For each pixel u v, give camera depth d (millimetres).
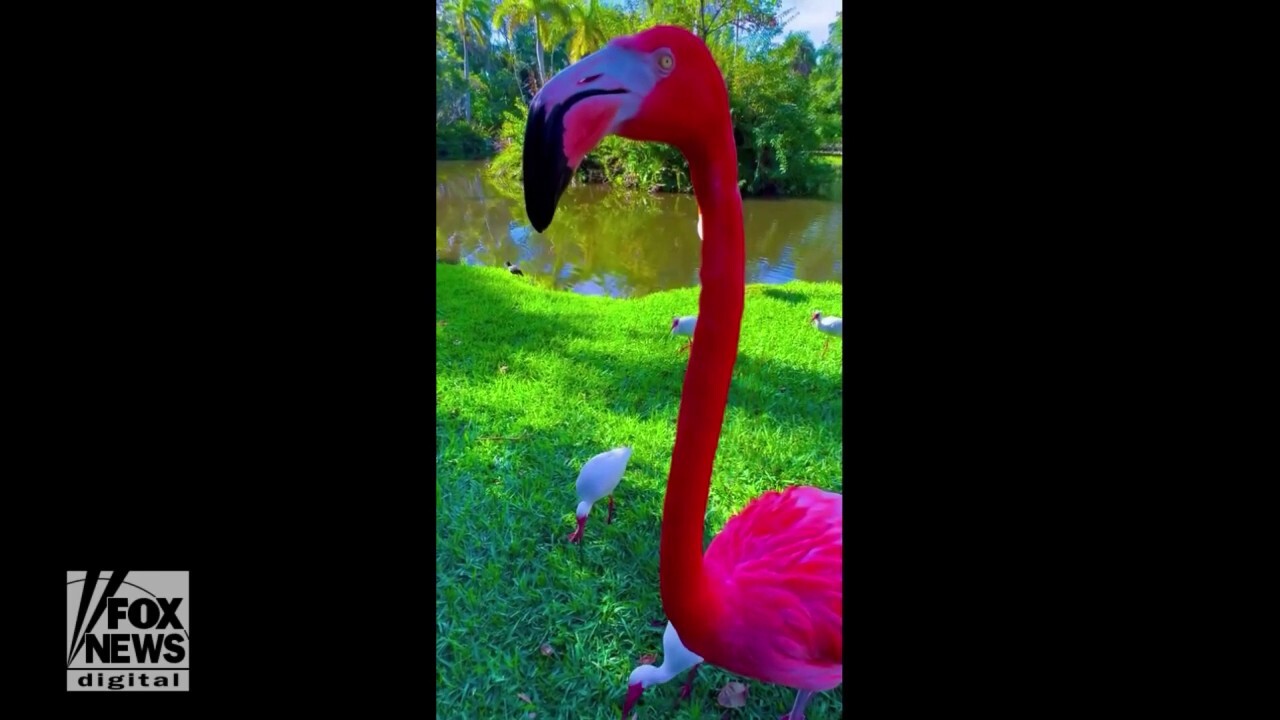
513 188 15203
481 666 2199
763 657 1609
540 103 1088
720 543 1856
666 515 1431
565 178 1104
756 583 1635
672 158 13055
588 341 4809
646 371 4277
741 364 4289
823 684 1710
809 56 12773
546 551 2674
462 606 2408
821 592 1644
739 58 12414
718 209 1257
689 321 4578
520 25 17625
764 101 12258
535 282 7219
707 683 2105
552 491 3027
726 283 1284
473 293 5977
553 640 2297
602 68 1105
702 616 1516
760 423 3549
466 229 10562
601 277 7852
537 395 3934
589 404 3830
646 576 2553
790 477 3123
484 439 3432
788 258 8211
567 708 2084
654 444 3410
